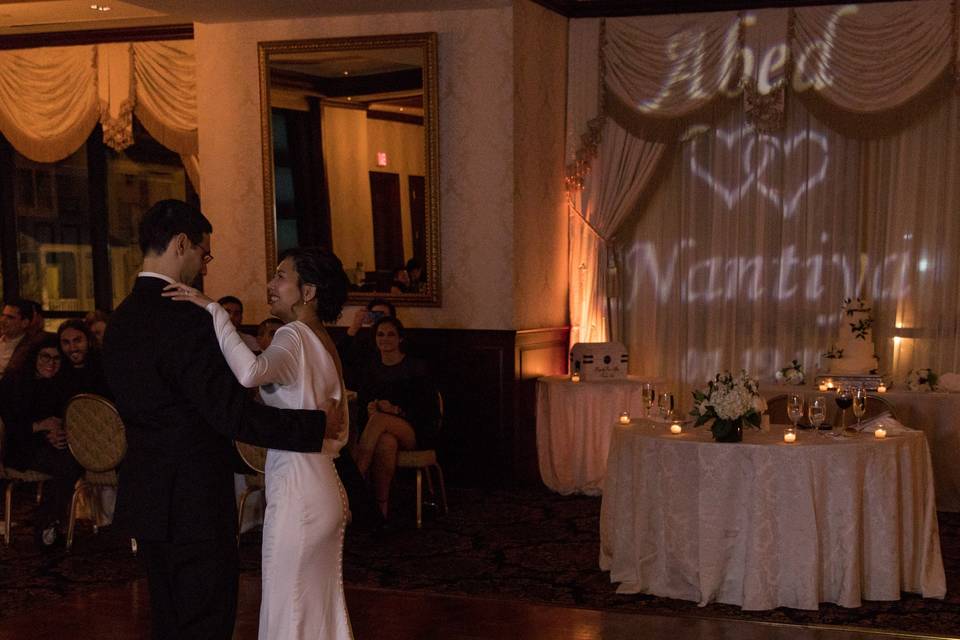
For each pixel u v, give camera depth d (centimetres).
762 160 787
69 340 632
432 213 754
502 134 742
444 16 750
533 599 492
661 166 806
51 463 599
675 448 488
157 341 303
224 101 809
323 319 335
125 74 912
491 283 753
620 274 828
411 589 508
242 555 576
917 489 500
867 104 750
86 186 957
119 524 312
